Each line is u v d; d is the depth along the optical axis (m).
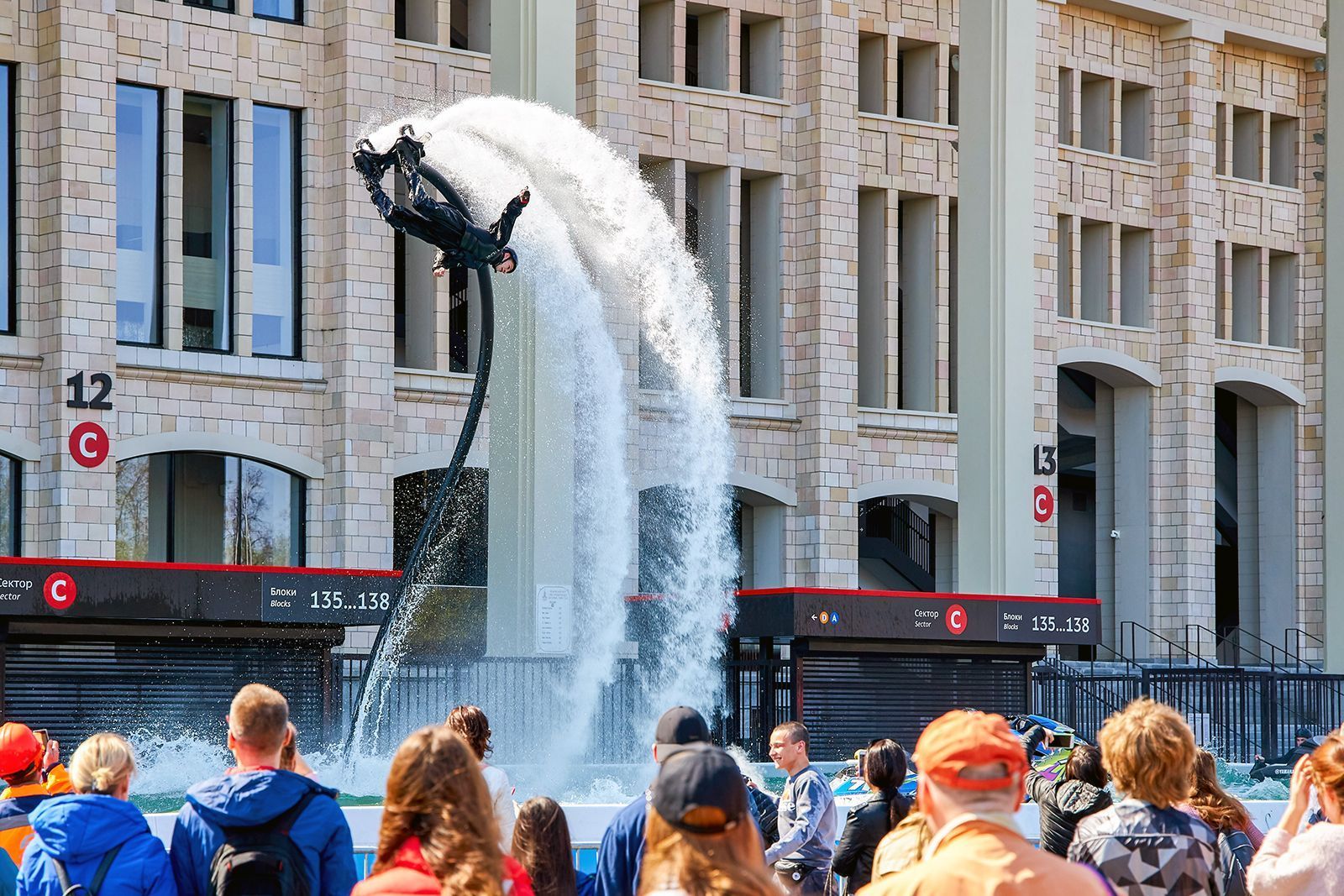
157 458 43.72
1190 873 9.49
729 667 36.56
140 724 30.55
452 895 7.35
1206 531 60.22
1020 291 45.38
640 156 51.12
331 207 45.44
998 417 45.00
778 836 14.32
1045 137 57.28
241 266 44.50
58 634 29.55
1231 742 43.78
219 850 9.17
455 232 22.20
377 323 45.50
